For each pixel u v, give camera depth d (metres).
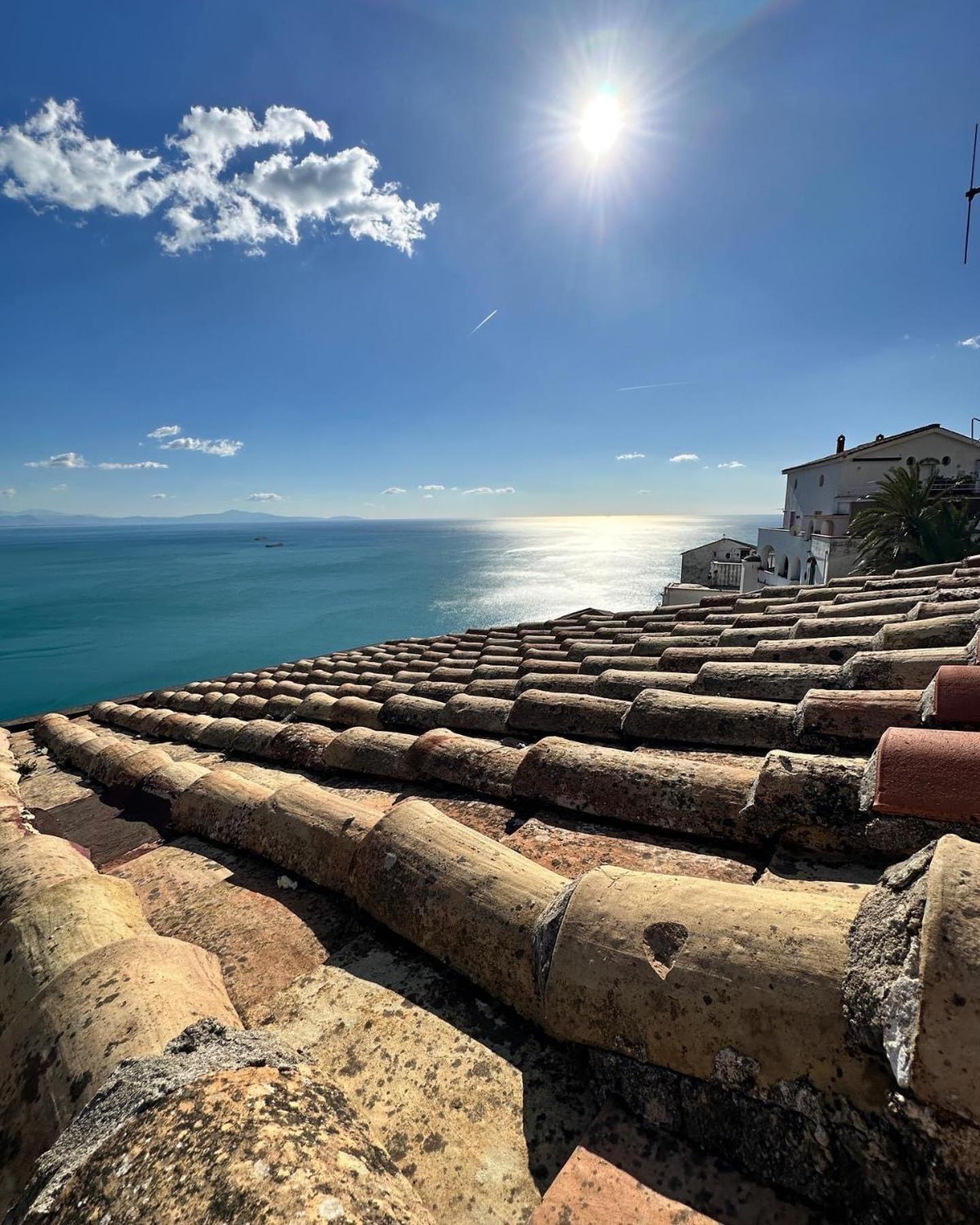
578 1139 1.25
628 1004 1.30
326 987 1.74
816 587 7.79
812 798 1.95
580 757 2.60
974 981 0.98
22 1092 1.40
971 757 1.73
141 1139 1.06
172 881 2.45
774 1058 1.14
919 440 30.11
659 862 2.02
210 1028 1.37
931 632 3.57
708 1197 1.08
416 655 8.78
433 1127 1.30
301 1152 1.03
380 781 3.32
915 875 1.21
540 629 9.68
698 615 7.39
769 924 1.32
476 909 1.74
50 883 2.25
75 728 5.74
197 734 5.09
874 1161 1.02
